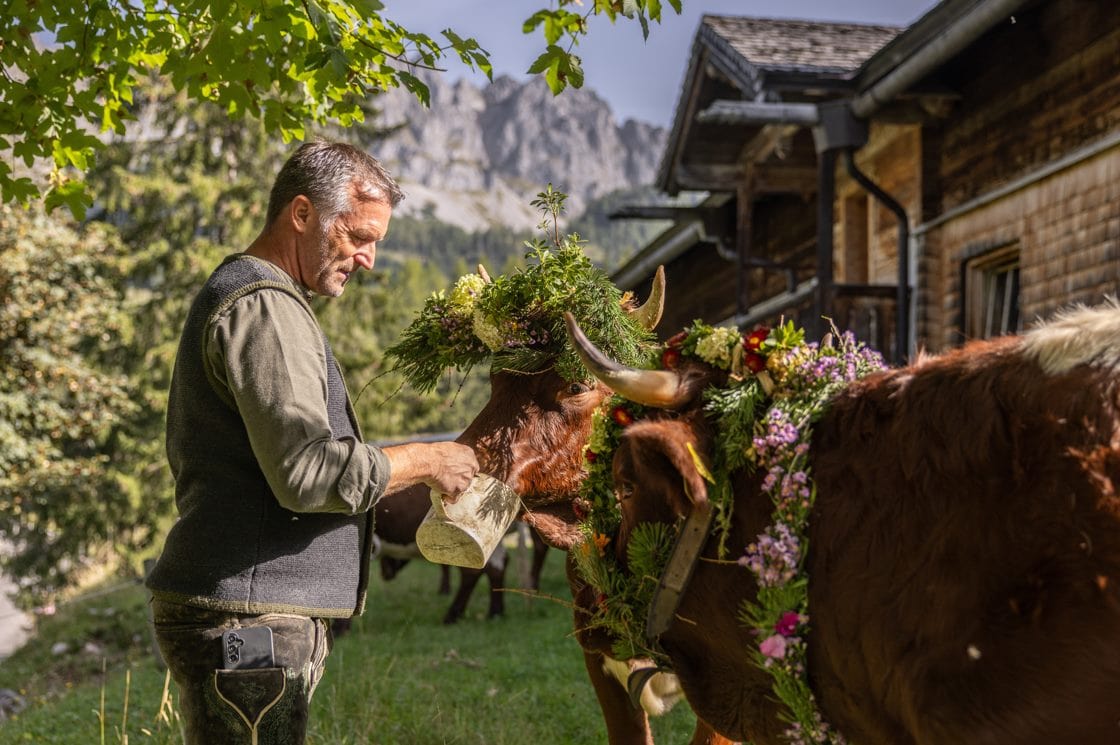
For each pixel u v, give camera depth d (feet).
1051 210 25.57
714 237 45.65
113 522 62.54
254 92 12.39
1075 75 24.82
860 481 6.79
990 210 28.19
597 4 8.98
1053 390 5.98
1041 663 5.62
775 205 45.50
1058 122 25.46
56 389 45.55
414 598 38.27
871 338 32.42
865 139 29.78
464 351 10.82
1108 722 5.50
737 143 40.11
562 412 10.28
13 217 42.80
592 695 19.02
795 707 7.10
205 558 7.88
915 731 6.25
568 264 10.16
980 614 5.92
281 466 7.55
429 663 23.82
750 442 7.50
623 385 7.60
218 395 7.99
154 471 63.87
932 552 6.24
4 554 63.41
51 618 50.03
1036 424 5.97
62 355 45.32
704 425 7.70
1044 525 5.79
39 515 58.80
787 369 7.63
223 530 7.91
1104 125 23.80
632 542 8.36
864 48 34.76
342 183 8.47
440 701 18.60
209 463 8.00
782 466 7.18
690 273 56.80
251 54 11.86
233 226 68.13
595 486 9.18
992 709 5.76
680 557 7.86
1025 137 26.78
